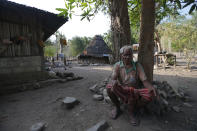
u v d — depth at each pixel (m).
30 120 2.06
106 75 6.47
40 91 3.79
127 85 2.03
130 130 1.73
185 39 8.65
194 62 11.94
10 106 2.65
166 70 8.05
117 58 2.76
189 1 1.42
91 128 1.72
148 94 1.77
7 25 4.02
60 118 2.09
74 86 4.18
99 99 2.69
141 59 2.33
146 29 2.22
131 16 4.18
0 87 3.59
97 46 17.44
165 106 2.28
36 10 4.11
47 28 5.23
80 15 2.61
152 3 2.16
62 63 15.34
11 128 1.86
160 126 1.82
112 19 2.80
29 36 4.43
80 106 2.46
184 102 2.80
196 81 4.92
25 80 4.30
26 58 4.38
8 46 4.03
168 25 10.19
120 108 2.26
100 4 3.04
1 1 3.36
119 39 2.71
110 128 1.79
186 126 1.82
